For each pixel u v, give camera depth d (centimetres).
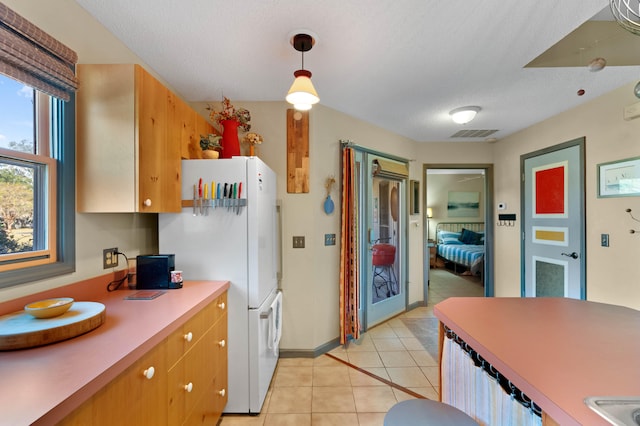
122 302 141
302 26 157
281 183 260
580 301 151
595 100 255
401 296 377
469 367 110
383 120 316
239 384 184
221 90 238
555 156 300
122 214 173
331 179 277
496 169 396
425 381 224
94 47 151
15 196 116
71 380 74
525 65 200
